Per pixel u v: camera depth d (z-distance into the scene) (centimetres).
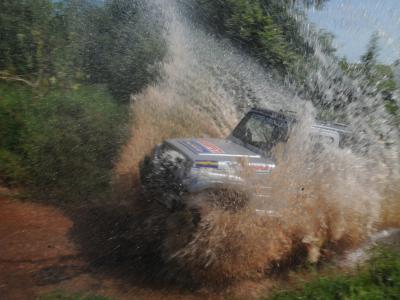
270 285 484
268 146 594
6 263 468
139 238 541
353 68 942
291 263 526
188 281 474
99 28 1078
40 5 909
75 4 1027
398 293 423
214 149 563
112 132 781
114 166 729
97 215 607
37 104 748
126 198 634
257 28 962
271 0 982
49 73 872
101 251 517
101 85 973
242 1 975
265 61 975
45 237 536
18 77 839
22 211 602
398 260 486
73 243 530
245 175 526
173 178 529
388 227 635
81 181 686
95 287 442
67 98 796
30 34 877
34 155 686
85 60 1012
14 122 701
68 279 451
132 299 432
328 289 435
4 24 866
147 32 1097
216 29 1025
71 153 713
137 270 483
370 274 462
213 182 512
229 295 461
